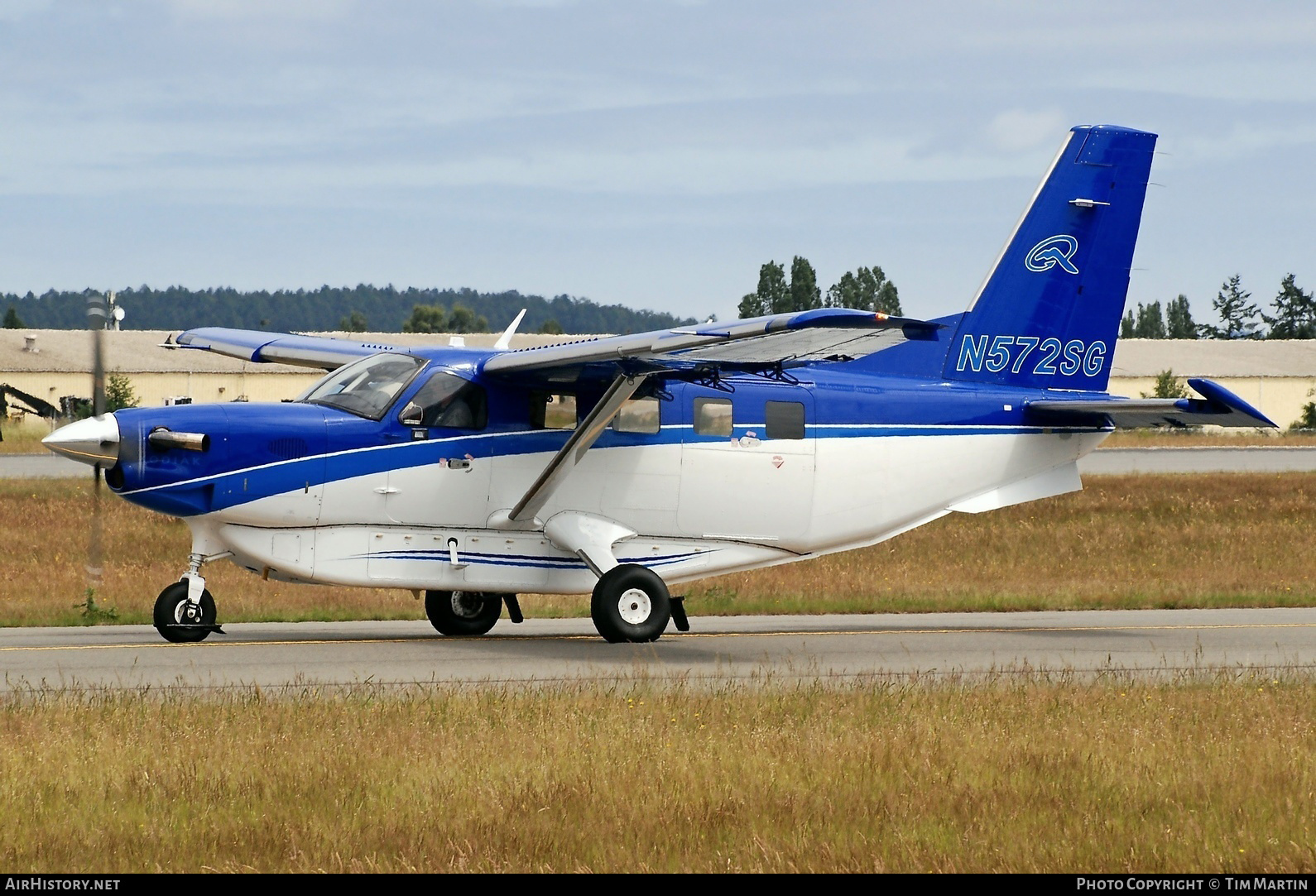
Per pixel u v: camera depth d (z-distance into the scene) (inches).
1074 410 1665.8
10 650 1357.0
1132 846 716.0
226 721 937.5
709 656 1412.4
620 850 701.3
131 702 1000.9
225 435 1378.0
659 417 1542.8
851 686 1170.6
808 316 1200.2
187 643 1425.9
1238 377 7623.0
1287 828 749.3
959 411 1679.4
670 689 1120.8
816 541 1637.6
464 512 1467.8
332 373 1518.2
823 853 700.0
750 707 1038.4
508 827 719.7
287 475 1396.4
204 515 1391.5
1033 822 754.2
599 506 1520.7
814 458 1609.3
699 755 872.3
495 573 1487.5
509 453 1478.8
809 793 791.1
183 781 784.9
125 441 1349.7
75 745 860.6
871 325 1210.6
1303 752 919.0
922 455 1662.2
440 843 701.9
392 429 1435.8
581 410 1518.2
